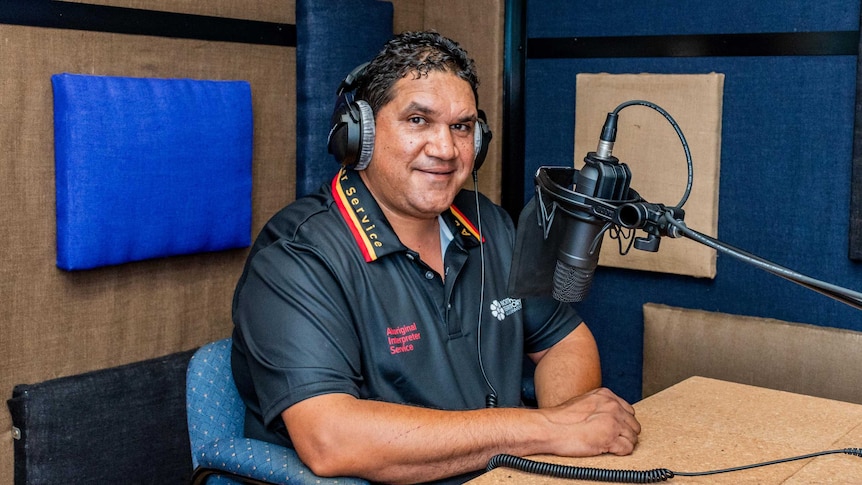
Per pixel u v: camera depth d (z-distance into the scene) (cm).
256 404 166
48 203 209
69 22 208
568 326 195
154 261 232
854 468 134
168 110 222
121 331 226
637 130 259
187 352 234
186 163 227
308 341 154
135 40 221
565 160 279
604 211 127
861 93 225
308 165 259
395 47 171
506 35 283
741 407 164
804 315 243
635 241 126
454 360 174
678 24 254
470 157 175
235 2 242
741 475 132
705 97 247
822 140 236
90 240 209
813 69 235
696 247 252
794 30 237
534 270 142
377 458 145
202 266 244
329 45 257
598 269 277
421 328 171
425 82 167
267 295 161
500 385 180
